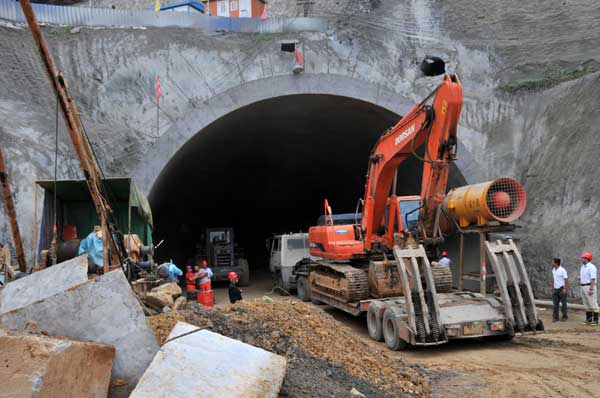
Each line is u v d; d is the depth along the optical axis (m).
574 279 14.80
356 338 7.69
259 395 4.17
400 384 6.30
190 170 25.38
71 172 17.23
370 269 11.19
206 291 15.22
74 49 18.91
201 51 19.45
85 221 12.50
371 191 11.44
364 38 20.61
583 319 12.68
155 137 18.44
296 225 37.47
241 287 22.69
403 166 23.27
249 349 4.52
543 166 17.95
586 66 19.20
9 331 3.85
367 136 23.97
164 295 7.65
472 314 9.14
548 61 19.88
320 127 24.34
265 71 19.69
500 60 20.31
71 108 6.52
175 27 19.78
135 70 18.94
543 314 13.60
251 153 27.39
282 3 31.09
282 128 24.11
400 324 9.04
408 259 9.23
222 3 27.27
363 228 11.98
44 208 11.40
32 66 18.50
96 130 18.05
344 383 5.68
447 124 8.80
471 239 18.38
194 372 4.12
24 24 19.20
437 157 9.02
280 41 20.00
